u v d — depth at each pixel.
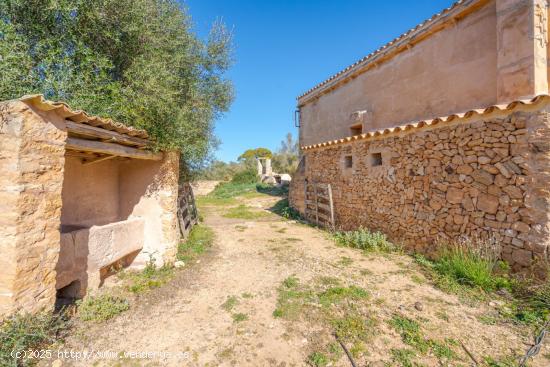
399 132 6.11
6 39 3.40
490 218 4.32
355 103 9.66
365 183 7.27
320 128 11.98
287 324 3.22
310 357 2.65
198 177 7.82
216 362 2.60
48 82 3.70
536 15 4.53
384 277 4.59
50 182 2.89
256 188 23.28
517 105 3.95
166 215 5.18
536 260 3.72
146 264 5.09
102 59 4.27
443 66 6.46
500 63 5.00
